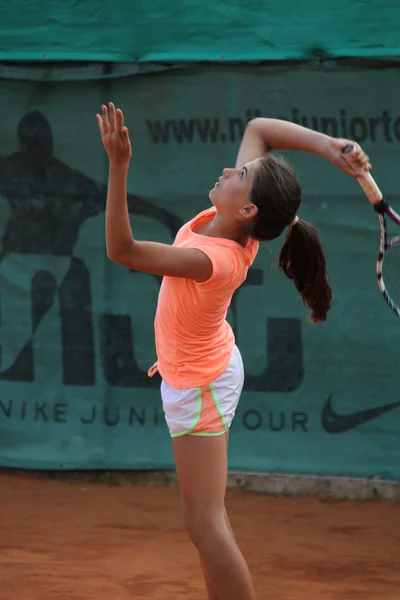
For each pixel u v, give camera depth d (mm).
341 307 20016
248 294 20359
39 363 21234
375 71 19469
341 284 19969
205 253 10062
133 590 14492
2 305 21250
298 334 20234
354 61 19453
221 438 10891
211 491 10805
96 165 20656
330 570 15766
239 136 20062
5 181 21047
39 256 21047
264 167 10539
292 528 18312
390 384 19938
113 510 19359
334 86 19641
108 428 21094
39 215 20984
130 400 21000
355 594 14508
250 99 19953
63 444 21219
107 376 21016
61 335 21094
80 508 19469
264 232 10703
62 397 21203
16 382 21328
